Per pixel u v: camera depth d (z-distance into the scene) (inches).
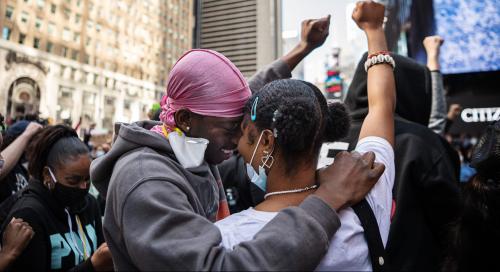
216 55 30.3
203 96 29.0
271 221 22.5
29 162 52.4
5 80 588.1
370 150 29.5
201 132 30.1
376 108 32.8
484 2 450.6
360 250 24.2
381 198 27.0
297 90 24.4
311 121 23.7
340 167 26.4
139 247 22.0
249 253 20.5
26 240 44.7
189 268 20.6
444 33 469.4
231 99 29.4
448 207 38.4
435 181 37.9
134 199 24.0
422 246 36.9
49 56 669.9
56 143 51.7
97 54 691.4
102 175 31.4
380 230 26.0
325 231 21.8
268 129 24.5
